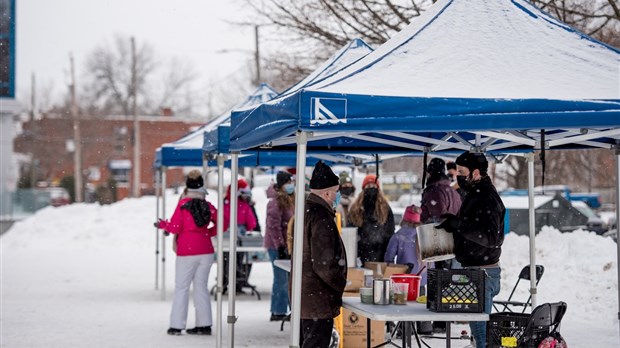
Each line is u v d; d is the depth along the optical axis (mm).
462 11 8422
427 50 8008
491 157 11422
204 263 12375
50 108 93938
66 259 26688
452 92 7320
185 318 12422
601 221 30750
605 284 14141
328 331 7914
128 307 15625
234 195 9992
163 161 15891
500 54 7941
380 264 9422
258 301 16250
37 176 82250
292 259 8141
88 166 81812
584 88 7406
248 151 10453
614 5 15711
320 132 7180
